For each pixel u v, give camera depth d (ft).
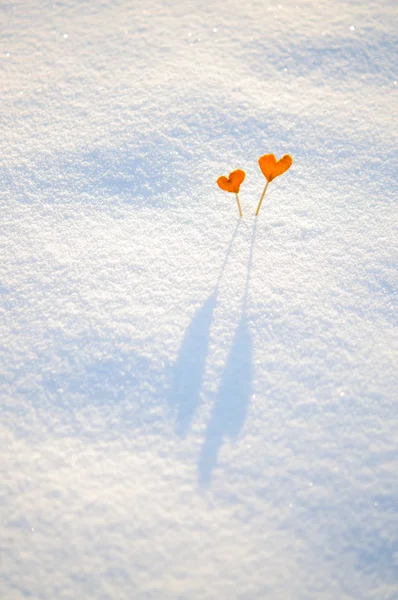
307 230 2.65
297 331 2.48
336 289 2.55
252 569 2.22
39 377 2.43
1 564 2.22
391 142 2.84
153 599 2.19
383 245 2.63
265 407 2.38
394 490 2.30
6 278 2.58
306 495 2.29
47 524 2.26
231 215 2.68
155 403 2.39
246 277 2.56
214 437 2.35
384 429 2.36
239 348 2.45
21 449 2.34
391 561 2.23
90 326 2.49
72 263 2.60
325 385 2.41
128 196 2.73
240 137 2.84
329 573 2.22
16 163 2.81
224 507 2.27
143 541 2.24
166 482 2.30
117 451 2.33
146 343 2.46
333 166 2.79
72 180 2.77
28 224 2.68
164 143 2.83
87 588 2.20
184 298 2.53
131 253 2.61
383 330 2.50
